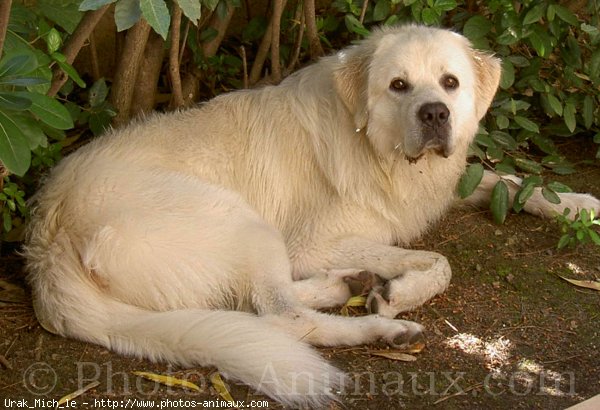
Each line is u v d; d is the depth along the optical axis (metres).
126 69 7.22
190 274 5.55
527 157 7.76
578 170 7.74
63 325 5.44
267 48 7.80
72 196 5.74
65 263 5.49
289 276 5.78
